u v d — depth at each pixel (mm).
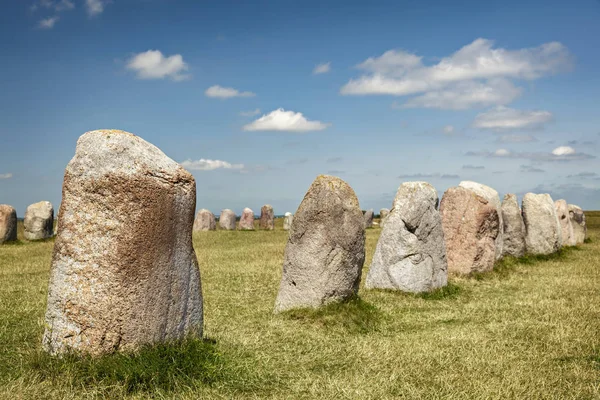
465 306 11617
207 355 6738
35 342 7414
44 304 10320
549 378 6797
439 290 13055
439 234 13617
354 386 6422
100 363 6105
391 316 10328
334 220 10148
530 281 15156
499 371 7078
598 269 17641
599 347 8188
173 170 6852
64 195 6512
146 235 6492
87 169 6426
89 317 6266
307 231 10211
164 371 6164
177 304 6938
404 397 6109
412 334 9102
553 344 8391
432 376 6855
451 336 8922
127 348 6379
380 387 6387
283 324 9227
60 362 6156
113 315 6289
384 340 8555
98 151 6445
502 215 19703
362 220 10547
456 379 6734
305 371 7012
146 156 6652
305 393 6262
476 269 15719
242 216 41219
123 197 6383
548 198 21922
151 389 5941
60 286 6379
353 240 10289
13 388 5605
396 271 12969
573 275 16297
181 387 6023
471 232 15688
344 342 8430
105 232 6344
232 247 23797
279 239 28359
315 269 10070
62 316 6340
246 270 15906
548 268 18062
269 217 41562
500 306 11531
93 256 6332
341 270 10141
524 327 9523
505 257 18875
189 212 7062
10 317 9086
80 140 6605
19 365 6254
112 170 6391
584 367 7230
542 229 21109
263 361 7156
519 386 6441
